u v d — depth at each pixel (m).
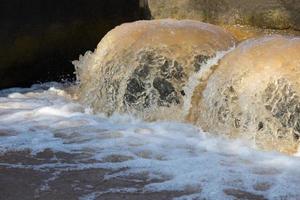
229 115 7.61
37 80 11.05
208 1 10.51
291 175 6.24
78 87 10.09
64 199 5.78
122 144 7.31
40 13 10.91
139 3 11.72
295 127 7.14
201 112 8.02
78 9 11.40
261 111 7.34
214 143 7.34
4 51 10.49
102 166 6.61
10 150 7.12
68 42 11.36
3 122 8.23
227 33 9.34
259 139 7.28
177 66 8.62
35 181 6.22
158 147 7.20
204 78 8.43
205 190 5.91
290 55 7.50
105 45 9.31
